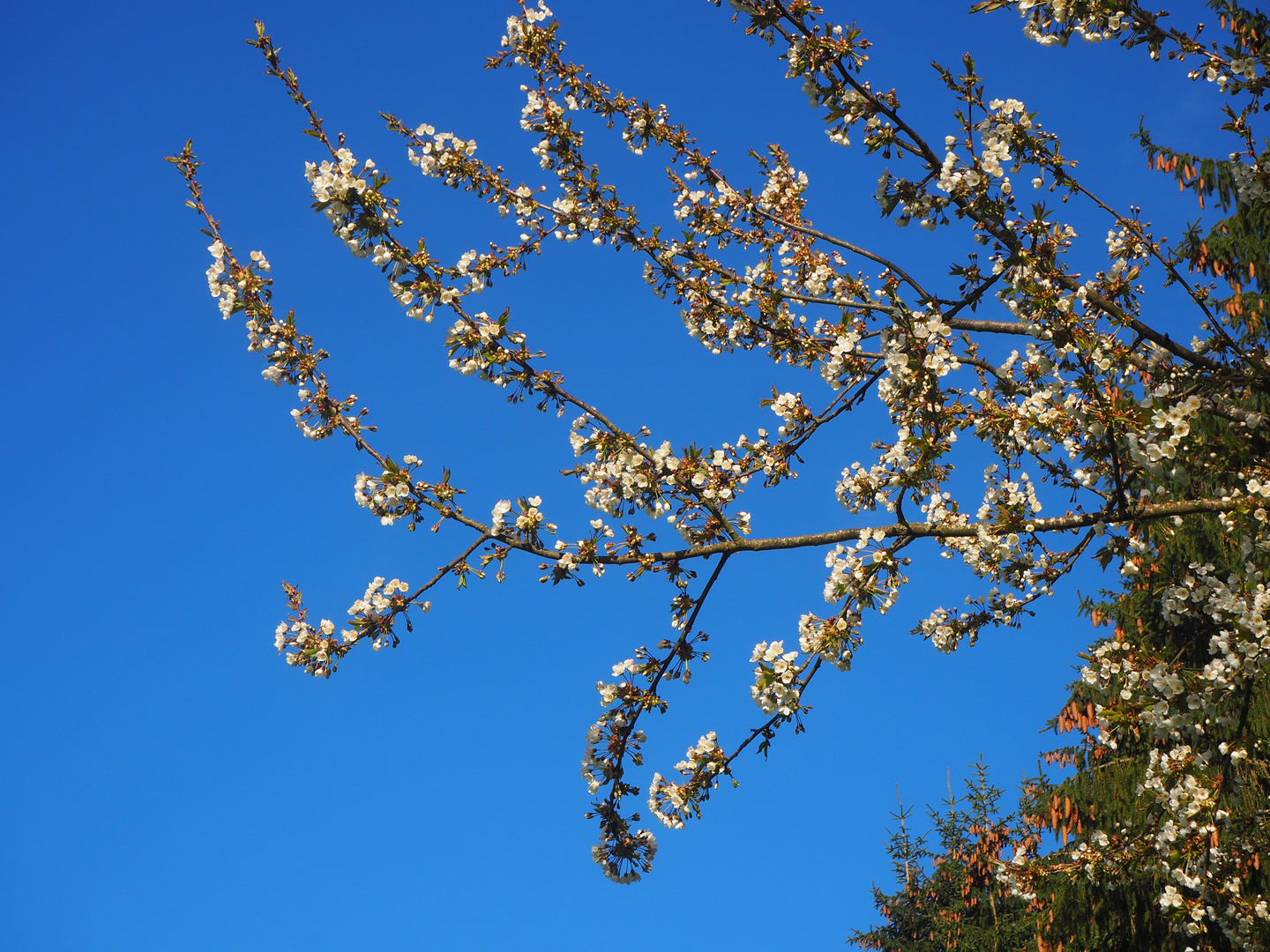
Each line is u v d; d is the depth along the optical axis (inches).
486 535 191.6
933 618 221.3
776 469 214.2
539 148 232.1
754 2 175.5
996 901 522.6
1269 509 169.3
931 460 173.8
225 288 198.5
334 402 198.1
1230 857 197.0
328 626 194.7
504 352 186.5
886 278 215.2
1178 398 166.7
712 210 254.8
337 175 178.5
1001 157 163.6
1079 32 180.7
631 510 193.2
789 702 173.6
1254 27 237.9
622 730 195.8
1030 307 166.2
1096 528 185.9
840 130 184.7
